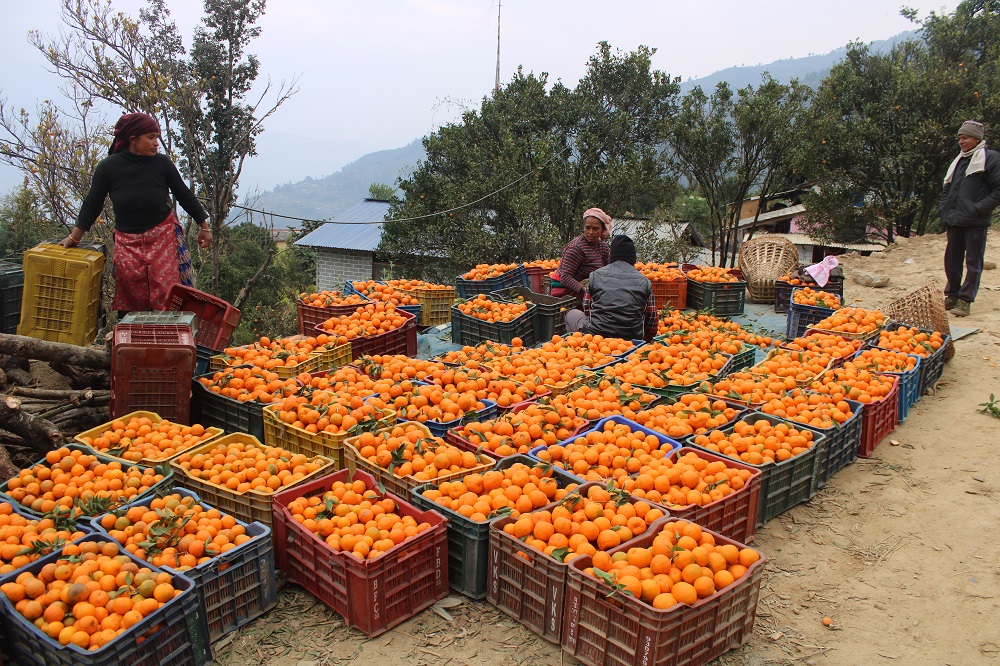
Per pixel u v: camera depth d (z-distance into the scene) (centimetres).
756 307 1296
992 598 471
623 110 2206
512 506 464
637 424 587
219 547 418
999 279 1412
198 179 2155
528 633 431
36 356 641
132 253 710
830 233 2258
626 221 2305
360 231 3375
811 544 534
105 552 414
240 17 2145
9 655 386
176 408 610
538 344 984
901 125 2058
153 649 372
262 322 2806
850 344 840
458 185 2248
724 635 405
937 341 862
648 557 399
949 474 639
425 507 477
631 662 374
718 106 1934
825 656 417
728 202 2100
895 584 488
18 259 859
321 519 456
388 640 424
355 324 845
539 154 2056
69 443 572
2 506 468
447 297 1116
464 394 625
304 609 452
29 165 1773
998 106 1900
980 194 1082
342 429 568
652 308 873
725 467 518
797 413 634
